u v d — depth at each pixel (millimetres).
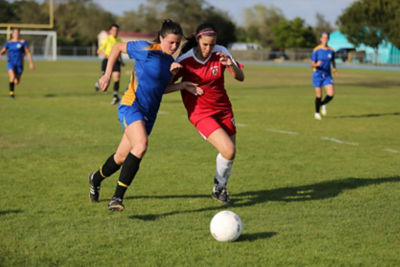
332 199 9375
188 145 14633
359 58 99438
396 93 35062
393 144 15391
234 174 11312
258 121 20078
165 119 20109
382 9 89188
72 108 22938
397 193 9844
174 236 7293
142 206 8797
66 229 7531
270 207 8852
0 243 6953
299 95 32250
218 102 8984
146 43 7930
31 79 42812
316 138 16281
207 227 7723
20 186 9984
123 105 8273
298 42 116062
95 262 6352
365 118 21438
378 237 7375
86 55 117000
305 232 7539
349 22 93250
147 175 11047
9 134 15922
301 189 10086
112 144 14625
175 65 7902
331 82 21062
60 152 13391
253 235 7391
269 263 6379
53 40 92250
